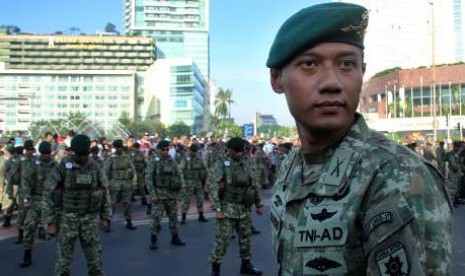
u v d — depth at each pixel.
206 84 151.88
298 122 1.26
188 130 103.69
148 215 13.15
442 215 1.02
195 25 167.12
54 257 8.21
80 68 135.62
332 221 1.12
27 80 116.19
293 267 1.19
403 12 86.50
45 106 116.31
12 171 10.73
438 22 84.62
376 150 1.12
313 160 1.27
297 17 1.21
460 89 72.56
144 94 124.44
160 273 7.00
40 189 7.91
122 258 7.99
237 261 7.73
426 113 76.94
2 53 132.75
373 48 86.62
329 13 1.16
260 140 27.36
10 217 11.40
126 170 11.32
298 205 1.24
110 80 119.31
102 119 118.38
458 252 7.45
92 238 5.87
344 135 1.21
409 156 1.08
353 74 1.18
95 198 5.85
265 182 19.22
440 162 14.73
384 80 82.31
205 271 7.11
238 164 6.81
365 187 1.09
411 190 1.02
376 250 1.03
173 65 119.75
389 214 1.02
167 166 9.03
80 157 5.79
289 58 1.21
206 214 13.50
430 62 85.69
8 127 85.94
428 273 0.97
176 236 9.18
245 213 6.82
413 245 0.98
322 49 1.16
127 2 168.25
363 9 1.19
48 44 134.75
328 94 1.16
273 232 1.40
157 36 165.50
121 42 137.12
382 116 82.50
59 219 5.81
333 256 1.11
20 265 7.61
